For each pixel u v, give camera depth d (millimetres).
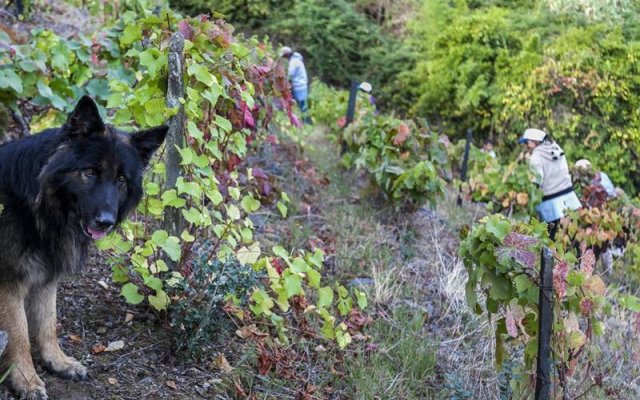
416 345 5297
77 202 3705
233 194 4535
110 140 3762
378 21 24359
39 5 10984
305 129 11508
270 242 6379
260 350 4484
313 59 22375
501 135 18062
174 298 4398
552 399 4266
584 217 8461
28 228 3658
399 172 7957
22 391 3596
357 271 6496
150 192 4305
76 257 3928
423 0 21906
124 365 4168
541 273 3994
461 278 6621
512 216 9672
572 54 17094
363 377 4711
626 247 9086
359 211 8023
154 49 4414
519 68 17734
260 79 5582
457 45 19109
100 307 4680
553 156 9336
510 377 4832
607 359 5852
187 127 4340
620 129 16766
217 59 4785
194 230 4863
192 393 4105
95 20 10602
